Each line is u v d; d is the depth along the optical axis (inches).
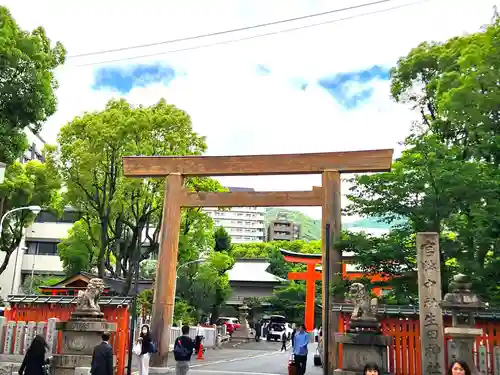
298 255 2144.4
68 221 2598.4
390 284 719.1
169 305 938.7
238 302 2903.5
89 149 1310.3
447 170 678.5
